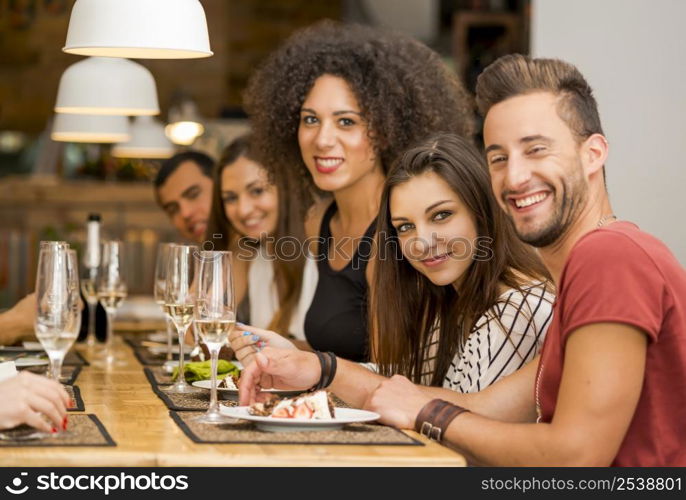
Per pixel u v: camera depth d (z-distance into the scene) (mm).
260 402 2258
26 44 9375
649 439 1913
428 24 8352
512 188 2049
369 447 1867
